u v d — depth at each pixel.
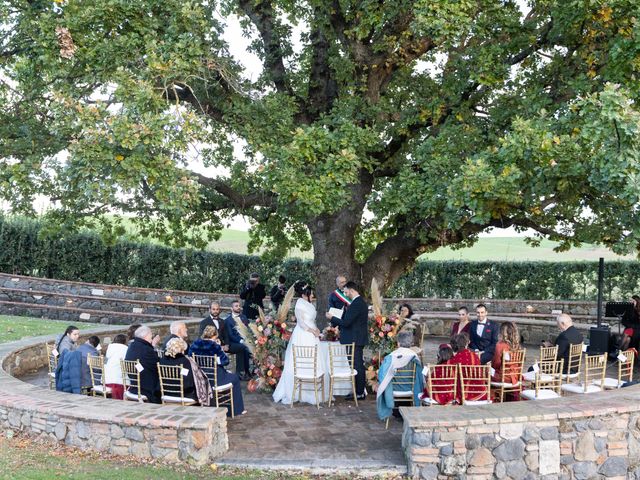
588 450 6.90
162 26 9.95
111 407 7.37
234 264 23.55
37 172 9.56
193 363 8.39
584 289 21.53
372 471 6.67
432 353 15.01
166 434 6.75
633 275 20.98
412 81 12.86
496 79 10.43
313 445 7.51
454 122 11.40
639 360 13.24
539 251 35.78
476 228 11.12
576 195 9.29
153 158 8.98
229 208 13.06
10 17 10.45
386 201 10.30
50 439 7.31
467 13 10.48
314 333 9.97
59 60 9.38
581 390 8.80
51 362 9.84
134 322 21.12
